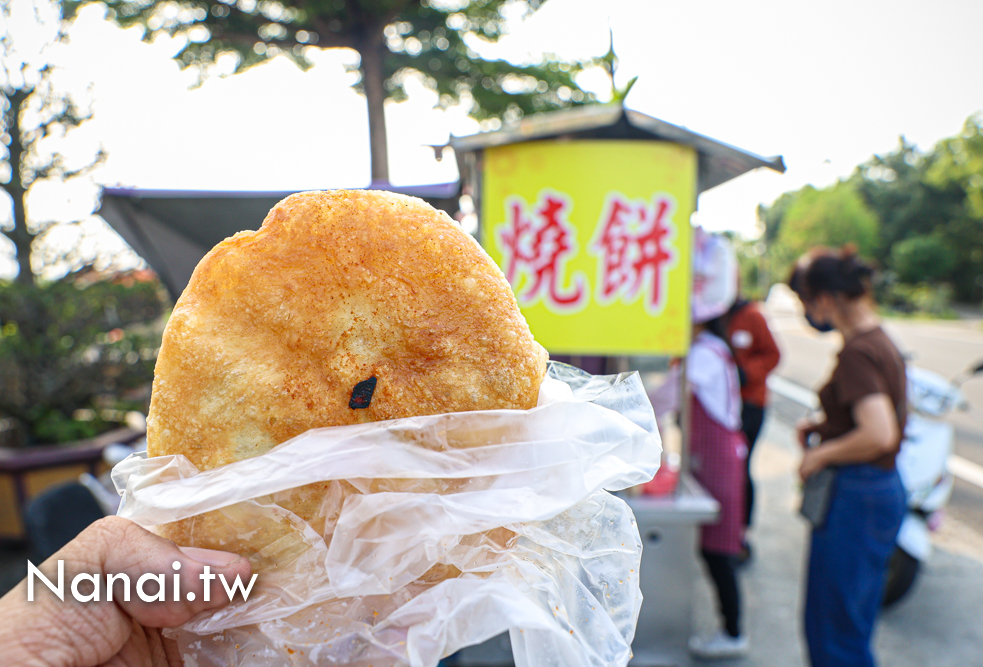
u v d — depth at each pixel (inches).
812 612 99.0
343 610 31.3
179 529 32.3
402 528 29.8
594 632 32.6
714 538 121.7
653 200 109.6
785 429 315.3
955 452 265.6
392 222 32.7
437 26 252.7
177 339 32.0
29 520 95.0
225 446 31.3
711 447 123.3
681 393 115.0
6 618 31.4
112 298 189.6
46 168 181.3
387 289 31.8
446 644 29.0
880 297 1491.1
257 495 29.2
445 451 30.3
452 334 31.6
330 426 30.9
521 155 109.4
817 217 1726.1
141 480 31.1
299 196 33.8
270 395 31.2
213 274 33.0
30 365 172.6
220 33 232.5
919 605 144.3
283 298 31.9
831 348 663.8
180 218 139.0
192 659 32.6
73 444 171.6
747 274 2049.7
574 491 30.4
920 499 137.7
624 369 144.0
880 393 91.0
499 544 32.2
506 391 31.1
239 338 32.2
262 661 31.2
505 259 111.3
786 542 180.9
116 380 189.0
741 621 132.3
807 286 101.3
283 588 31.2
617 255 110.7
